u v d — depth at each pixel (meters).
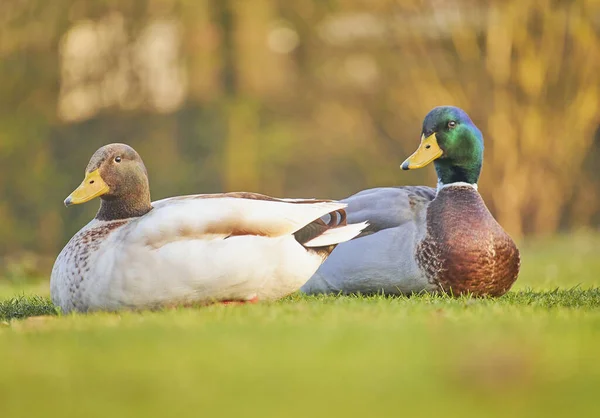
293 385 6.10
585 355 7.11
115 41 32.88
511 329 8.20
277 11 34.69
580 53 29.89
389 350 7.11
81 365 6.76
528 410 5.59
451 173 12.30
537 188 30.41
